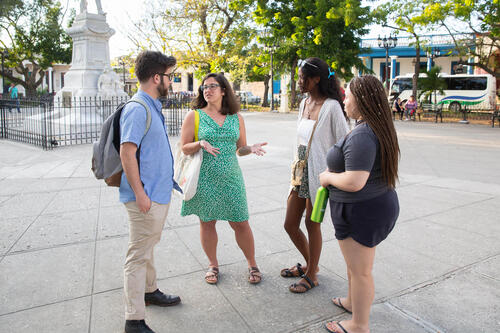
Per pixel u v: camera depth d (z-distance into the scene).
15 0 28.81
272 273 3.49
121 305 2.92
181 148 3.25
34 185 6.44
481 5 19.41
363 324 2.46
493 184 6.82
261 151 3.31
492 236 4.34
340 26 27.12
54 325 2.65
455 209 5.33
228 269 3.55
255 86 47.16
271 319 2.78
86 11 14.02
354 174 2.13
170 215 4.99
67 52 33.25
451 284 3.28
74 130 12.77
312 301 3.02
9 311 2.80
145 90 2.54
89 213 5.00
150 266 2.87
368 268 2.37
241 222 3.25
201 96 3.33
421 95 27.62
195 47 27.12
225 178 3.16
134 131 2.37
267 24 28.94
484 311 2.88
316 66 2.96
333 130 2.97
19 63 32.88
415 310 2.89
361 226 2.25
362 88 2.20
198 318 2.79
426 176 7.54
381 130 2.17
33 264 3.54
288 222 3.24
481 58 22.77
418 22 20.92
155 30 25.14
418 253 3.89
